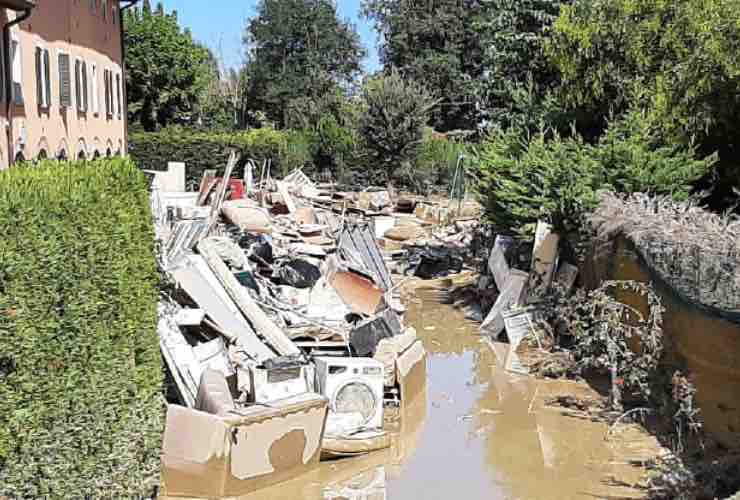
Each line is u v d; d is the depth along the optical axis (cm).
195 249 1647
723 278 1236
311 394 1228
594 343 1675
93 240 834
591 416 1474
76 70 2309
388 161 4809
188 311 1407
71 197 805
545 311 1956
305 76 7631
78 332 772
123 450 895
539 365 1797
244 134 5119
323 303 1705
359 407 1327
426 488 1165
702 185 2170
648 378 1448
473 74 7075
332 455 1255
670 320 1359
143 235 1083
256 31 7869
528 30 3055
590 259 1841
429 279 2919
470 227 3306
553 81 2758
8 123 1583
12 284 643
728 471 1053
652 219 1561
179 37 6034
